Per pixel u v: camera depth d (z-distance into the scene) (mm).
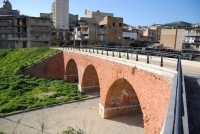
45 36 63375
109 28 62750
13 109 21922
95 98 27156
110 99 20156
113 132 17656
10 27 62688
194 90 8109
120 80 17234
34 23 60812
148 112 11969
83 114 21469
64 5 93750
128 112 21500
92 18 93500
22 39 61031
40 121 19328
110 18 62531
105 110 20328
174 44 49906
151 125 11602
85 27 61719
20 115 20781
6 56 50656
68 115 21094
